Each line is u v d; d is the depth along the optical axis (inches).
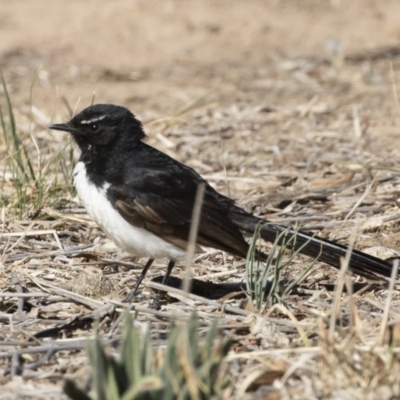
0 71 612.7
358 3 1162.0
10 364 373.1
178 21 1082.7
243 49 1021.2
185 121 762.2
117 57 989.2
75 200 589.9
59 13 1090.7
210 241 454.3
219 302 441.4
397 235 535.8
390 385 325.4
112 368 303.6
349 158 684.1
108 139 462.9
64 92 869.8
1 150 679.1
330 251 453.7
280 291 446.0
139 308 422.9
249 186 637.9
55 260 497.7
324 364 336.2
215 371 315.0
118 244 467.8
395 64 967.6
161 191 452.1
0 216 554.6
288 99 856.9
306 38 1054.4
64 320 418.6
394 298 445.1
